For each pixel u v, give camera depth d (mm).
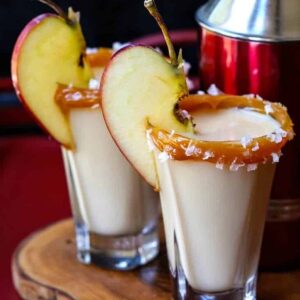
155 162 349
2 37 771
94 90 377
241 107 364
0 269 483
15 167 588
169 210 356
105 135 386
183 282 367
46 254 440
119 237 414
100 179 400
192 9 757
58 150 605
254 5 373
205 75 397
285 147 381
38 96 379
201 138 339
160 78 335
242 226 347
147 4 322
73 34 381
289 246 404
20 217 535
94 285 408
